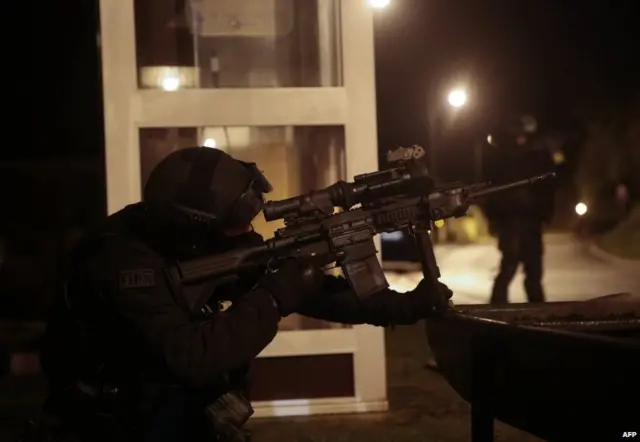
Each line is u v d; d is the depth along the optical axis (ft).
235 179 7.32
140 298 6.91
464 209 8.17
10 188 55.93
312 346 16.76
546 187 21.71
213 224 7.23
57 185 57.41
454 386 10.44
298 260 7.54
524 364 8.75
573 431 8.09
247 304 7.07
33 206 55.11
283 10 17.21
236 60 17.11
